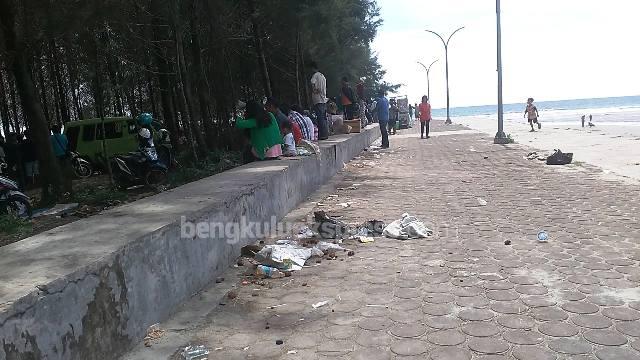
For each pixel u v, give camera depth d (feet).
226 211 17.35
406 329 12.29
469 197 28.30
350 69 85.92
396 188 32.63
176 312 13.78
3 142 49.65
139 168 37.09
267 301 14.52
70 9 29.14
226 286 15.80
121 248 11.43
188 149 46.85
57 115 70.33
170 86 51.60
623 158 42.50
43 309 8.98
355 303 14.03
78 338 9.86
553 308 13.00
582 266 15.97
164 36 42.34
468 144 63.05
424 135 85.66
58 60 43.73
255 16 49.70
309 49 65.26
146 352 11.57
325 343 11.82
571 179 32.83
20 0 29.22
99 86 43.42
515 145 58.49
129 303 11.64
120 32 39.09
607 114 175.73
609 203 24.99
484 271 15.99
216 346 11.87
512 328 12.03
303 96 68.49
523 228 20.97
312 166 32.04
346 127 55.88
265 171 24.48
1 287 9.05
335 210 26.27
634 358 10.46
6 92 65.82
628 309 12.75
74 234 12.78
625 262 16.11
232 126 55.11
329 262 17.79
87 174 55.36
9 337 8.19
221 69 52.34
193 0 42.63
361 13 74.13
